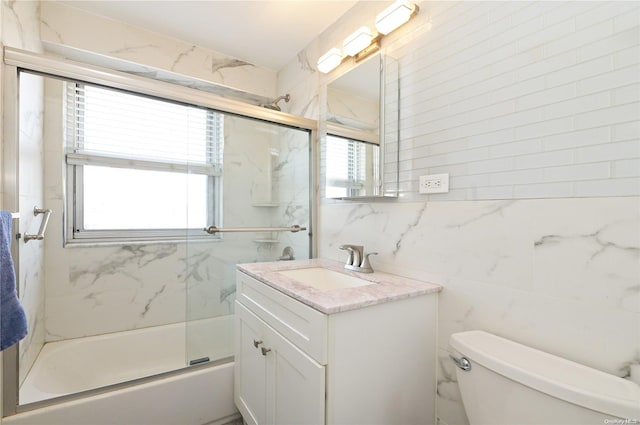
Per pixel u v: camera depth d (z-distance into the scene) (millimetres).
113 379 1806
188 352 1664
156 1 1655
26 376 1419
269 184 1966
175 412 1433
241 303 1489
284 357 1074
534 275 889
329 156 1764
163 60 1970
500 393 791
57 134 1765
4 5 1191
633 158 713
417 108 1262
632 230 714
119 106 1986
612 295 744
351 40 1518
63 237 1805
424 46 1237
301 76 2146
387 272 1404
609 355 746
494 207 989
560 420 677
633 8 716
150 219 2152
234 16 1781
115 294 1961
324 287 1521
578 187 803
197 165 1785
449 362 1112
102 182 1992
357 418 940
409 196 1296
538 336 877
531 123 898
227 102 1764
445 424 1123
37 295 1603
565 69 829
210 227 1798
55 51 1732
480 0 1039
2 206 1186
